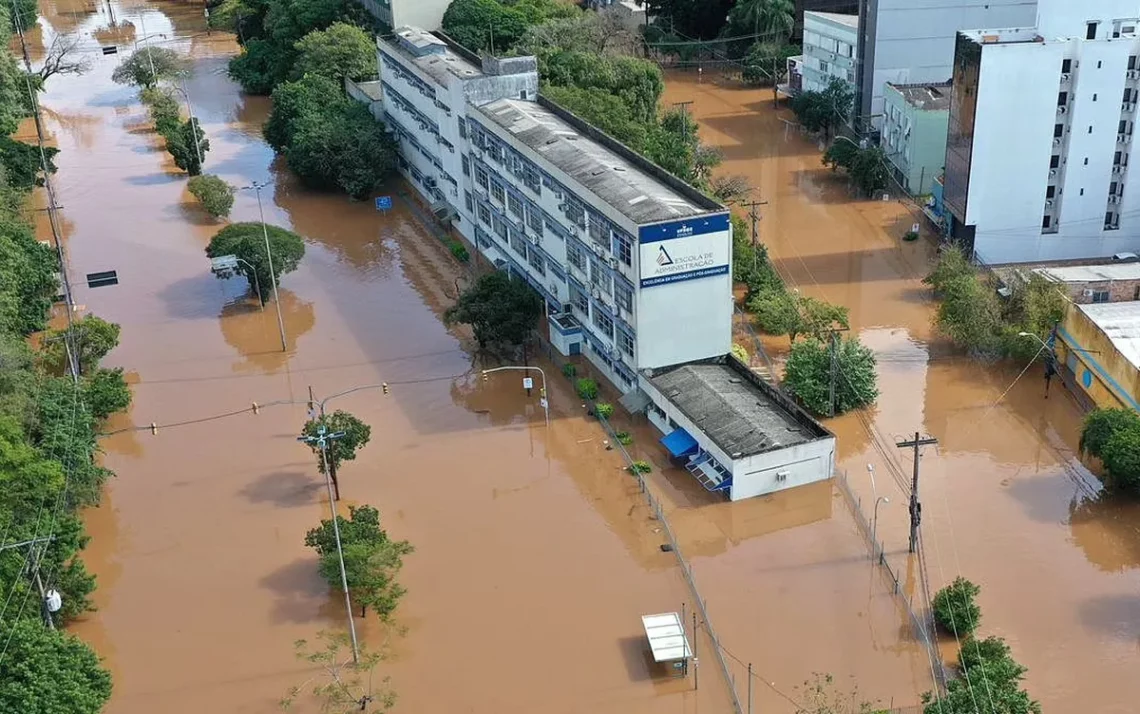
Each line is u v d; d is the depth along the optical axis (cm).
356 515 5444
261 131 13038
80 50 17288
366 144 10594
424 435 6762
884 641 4875
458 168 9400
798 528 5706
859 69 12006
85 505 5919
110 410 6831
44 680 4156
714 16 16025
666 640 4731
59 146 12850
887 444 6419
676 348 6669
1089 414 6188
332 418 6169
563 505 5997
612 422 6812
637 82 11181
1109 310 6794
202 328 8288
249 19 16800
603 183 6881
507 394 7219
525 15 13400
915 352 7500
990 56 7981
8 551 4788
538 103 8938
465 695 4659
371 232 10131
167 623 5197
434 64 10100
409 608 5222
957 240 8806
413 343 7969
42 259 8100
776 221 10025
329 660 4756
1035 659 4706
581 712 4541
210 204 10225
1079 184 8425
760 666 4738
